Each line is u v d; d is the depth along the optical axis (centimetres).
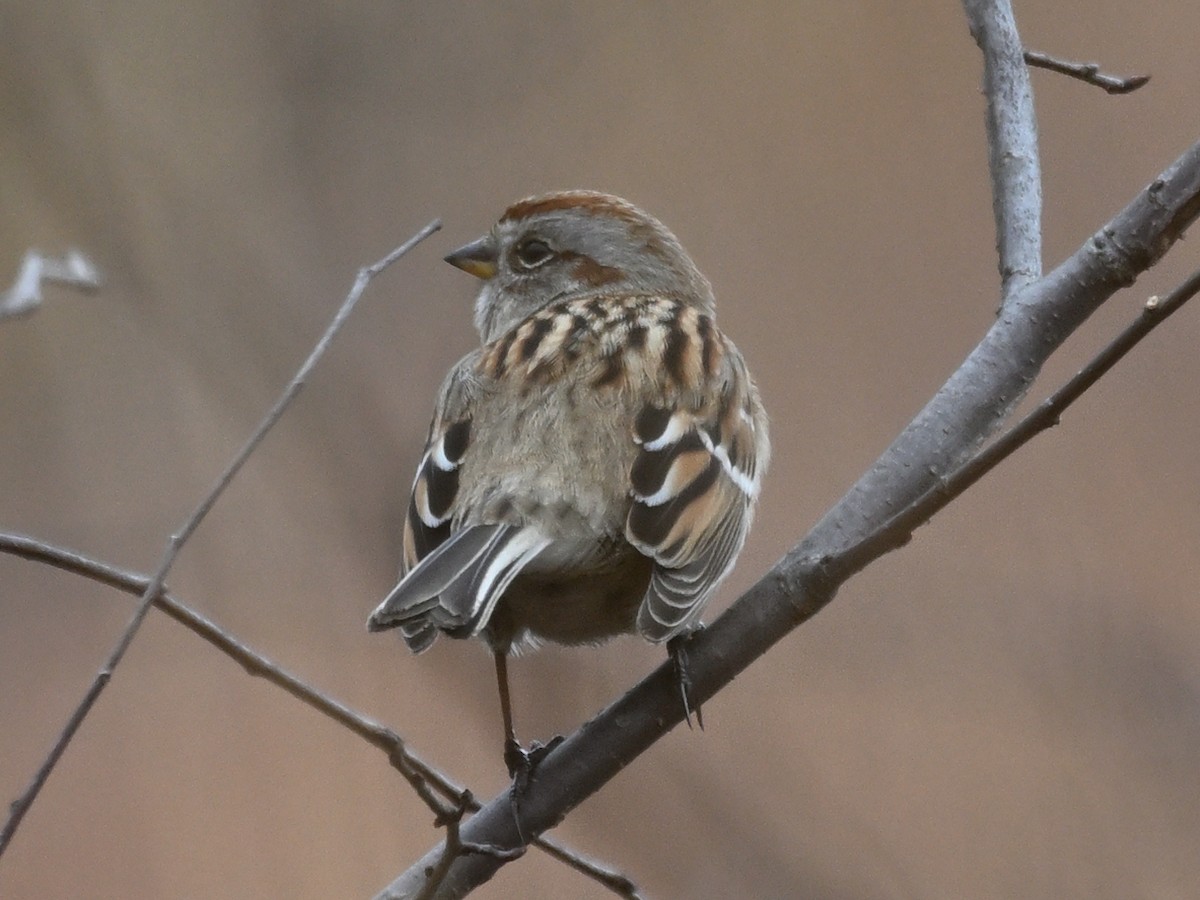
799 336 1415
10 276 1258
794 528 1307
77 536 1264
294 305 1240
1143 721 1102
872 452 1354
